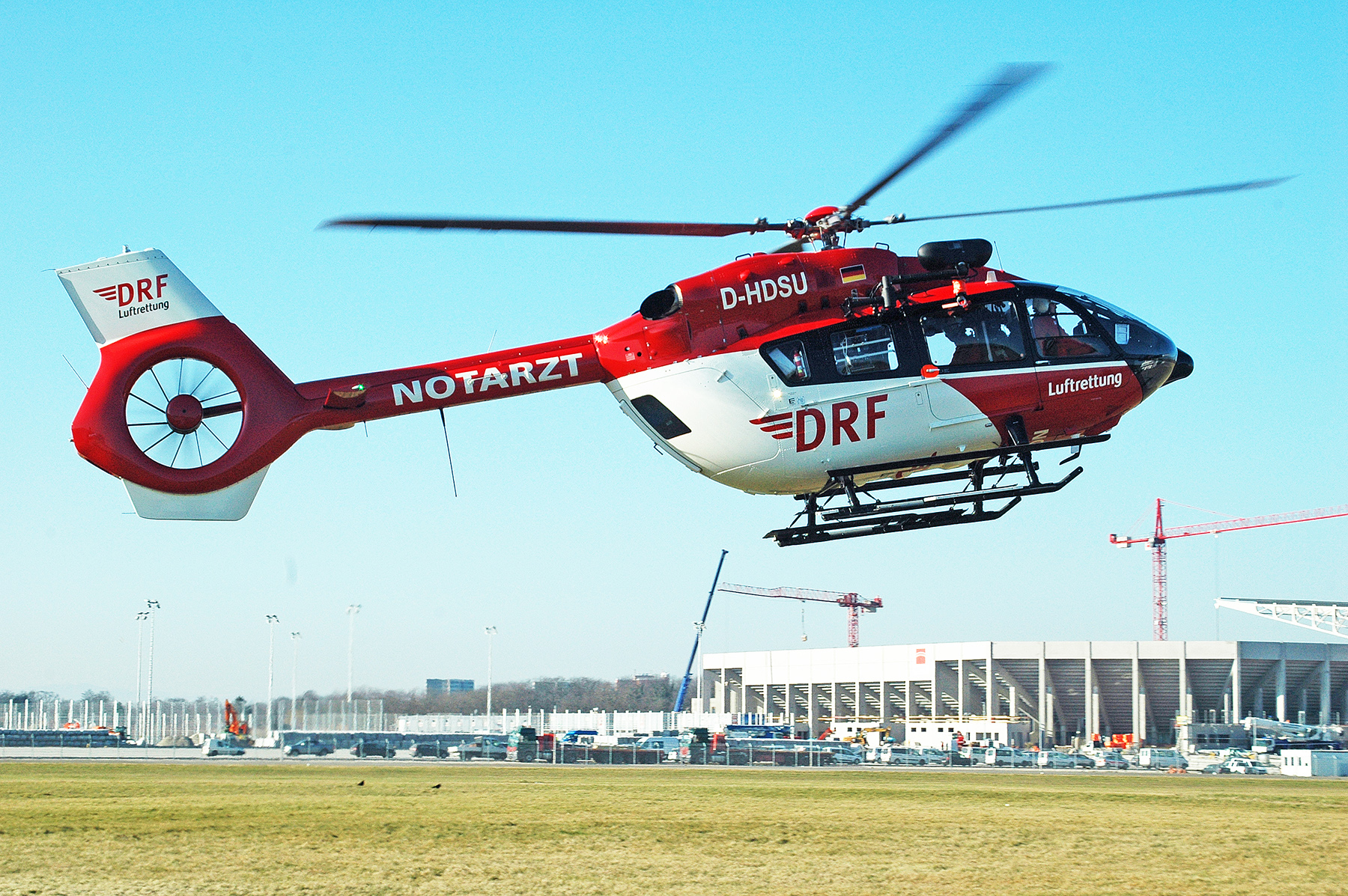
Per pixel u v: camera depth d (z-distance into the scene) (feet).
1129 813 133.69
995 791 172.04
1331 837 109.50
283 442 68.03
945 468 70.33
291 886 75.72
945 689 406.21
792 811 129.49
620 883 78.23
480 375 68.85
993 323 69.26
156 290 68.33
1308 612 395.55
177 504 67.21
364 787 158.40
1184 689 361.51
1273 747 301.63
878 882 79.87
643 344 67.77
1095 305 71.36
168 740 341.00
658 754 263.08
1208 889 78.64
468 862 86.28
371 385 68.54
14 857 85.61
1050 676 377.71
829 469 67.72
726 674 509.76
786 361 67.15
